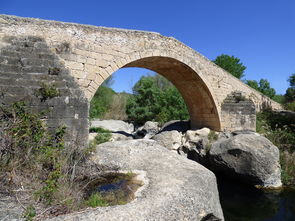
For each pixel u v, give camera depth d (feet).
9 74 22.71
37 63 24.03
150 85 84.94
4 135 17.94
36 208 13.35
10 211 12.66
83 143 24.71
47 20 27.53
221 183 36.04
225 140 39.32
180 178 18.25
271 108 62.90
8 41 23.90
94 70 30.48
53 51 27.63
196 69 43.57
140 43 35.40
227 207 27.37
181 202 14.65
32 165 17.71
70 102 24.54
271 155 33.71
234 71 101.65
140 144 28.68
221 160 36.63
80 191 16.49
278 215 25.22
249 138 36.70
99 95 108.68
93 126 62.80
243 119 50.01
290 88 81.61
